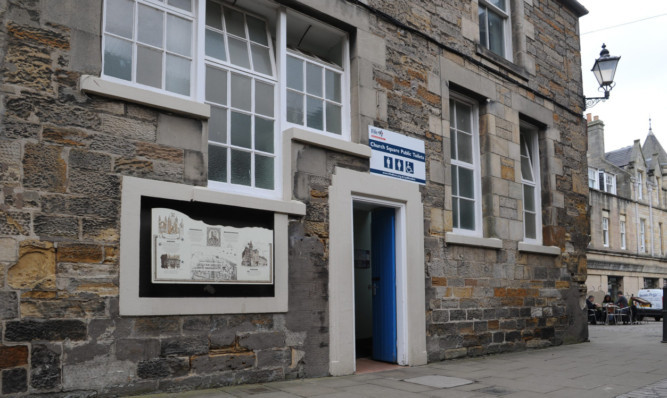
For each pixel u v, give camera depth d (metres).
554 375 7.04
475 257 9.00
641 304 26.75
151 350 5.20
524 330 9.80
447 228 8.56
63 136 4.93
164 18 5.98
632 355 9.20
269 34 7.09
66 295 4.77
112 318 4.98
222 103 6.37
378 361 8.00
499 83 10.09
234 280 5.84
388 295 7.89
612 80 12.94
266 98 6.82
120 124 5.28
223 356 5.71
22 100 4.77
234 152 6.38
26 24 4.86
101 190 5.07
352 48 7.70
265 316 6.13
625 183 38.31
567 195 11.59
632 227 37.50
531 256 10.25
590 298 23.02
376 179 7.54
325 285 6.77
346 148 7.16
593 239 33.38
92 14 5.24
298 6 7.03
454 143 9.45
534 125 11.22
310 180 6.80
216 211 5.82
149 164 5.41
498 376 6.92
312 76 7.44
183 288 5.46
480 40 10.35
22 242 4.61
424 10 8.78
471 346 8.66
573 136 12.12
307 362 6.46
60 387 4.64
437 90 8.77
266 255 6.15
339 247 6.94
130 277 5.11
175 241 5.45
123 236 5.12
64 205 4.86
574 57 12.62
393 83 8.07
